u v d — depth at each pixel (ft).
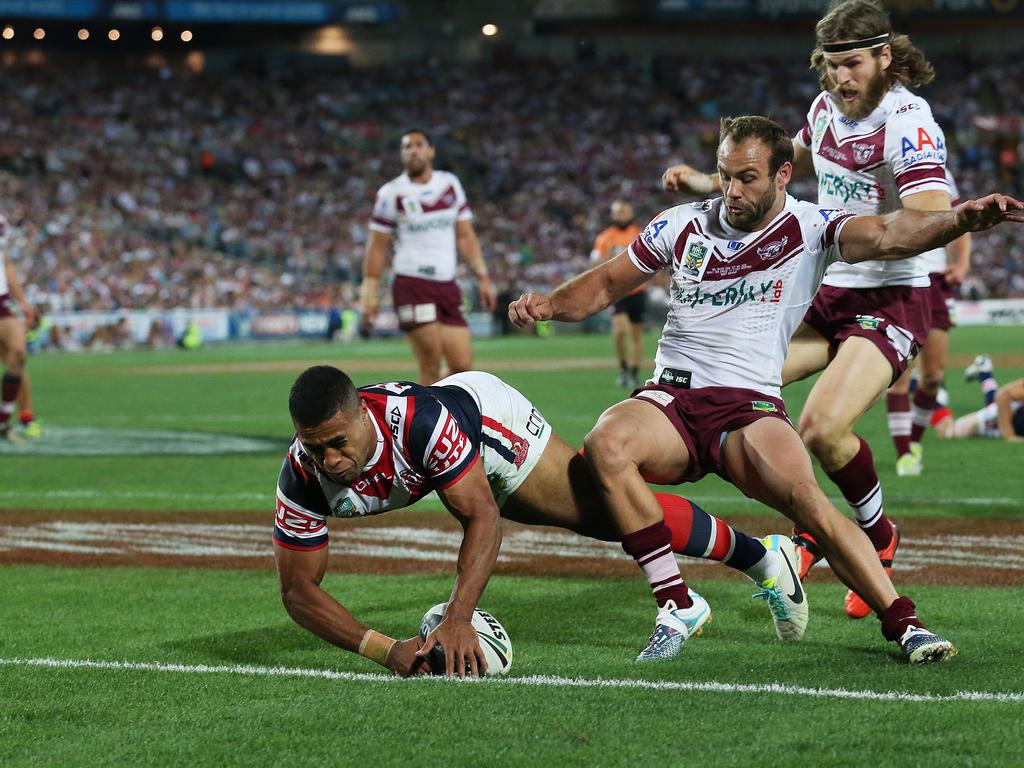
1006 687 50.42
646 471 60.34
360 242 547.90
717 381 60.64
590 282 61.72
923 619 64.69
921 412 123.95
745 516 101.55
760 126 57.26
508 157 646.33
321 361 339.16
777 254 59.16
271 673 55.77
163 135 600.39
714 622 65.92
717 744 43.29
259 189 580.30
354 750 43.78
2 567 84.74
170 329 449.89
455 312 145.48
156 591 76.38
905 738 43.32
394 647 54.85
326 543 56.03
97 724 47.98
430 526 100.22
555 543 91.71
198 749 44.47
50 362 359.87
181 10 599.57
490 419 58.49
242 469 136.05
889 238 55.93
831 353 75.10
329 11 637.71
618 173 649.61
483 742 44.16
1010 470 123.54
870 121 71.97
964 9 632.38
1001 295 555.28
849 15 70.08
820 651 58.80
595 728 45.47
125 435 171.53
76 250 473.26
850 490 67.56
